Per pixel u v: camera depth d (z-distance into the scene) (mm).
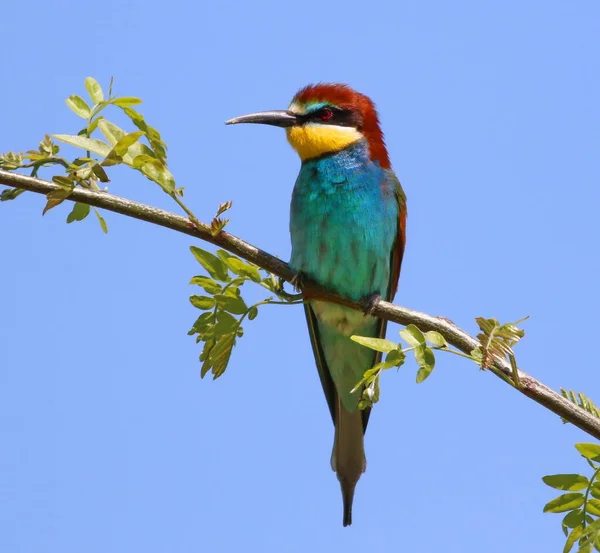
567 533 6258
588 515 6258
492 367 6508
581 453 6117
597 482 6242
